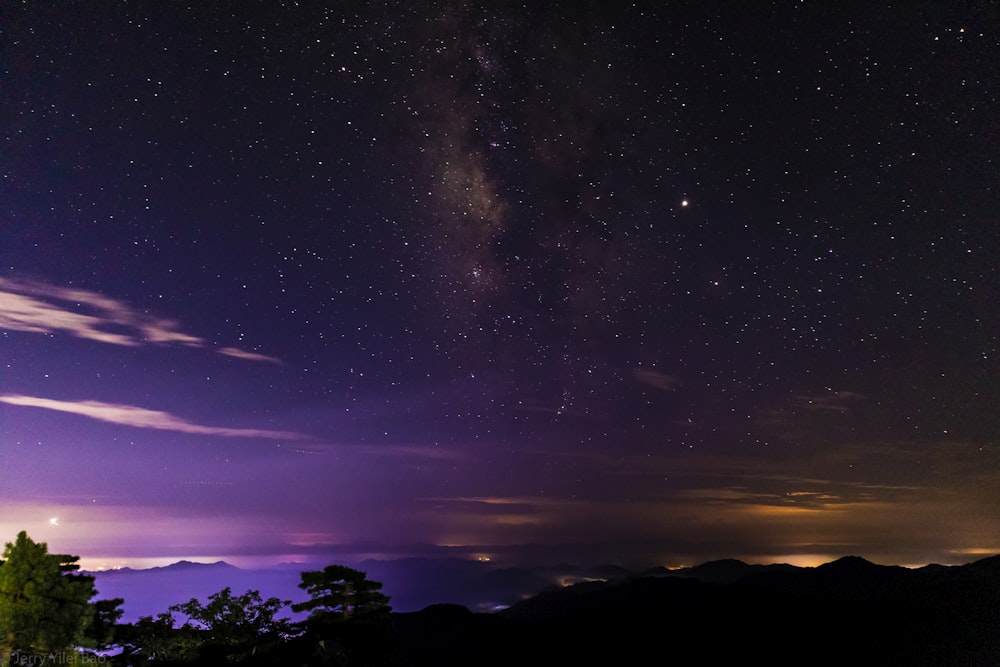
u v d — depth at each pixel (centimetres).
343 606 2064
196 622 2052
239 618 2072
